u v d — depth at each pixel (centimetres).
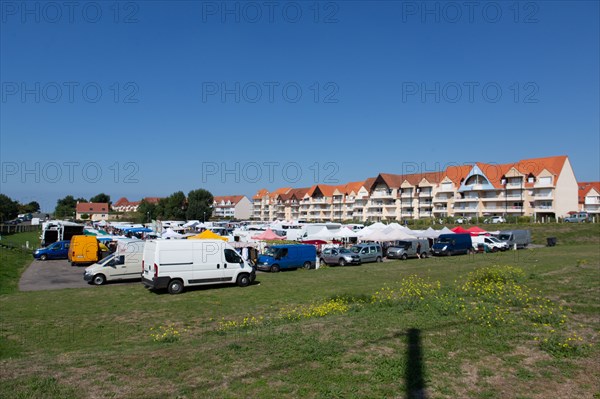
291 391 601
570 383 633
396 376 653
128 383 630
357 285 2153
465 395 592
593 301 1246
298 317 1204
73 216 15712
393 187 9469
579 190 9506
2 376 666
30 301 1716
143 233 5828
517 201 7512
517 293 1364
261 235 4384
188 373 670
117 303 1675
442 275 2483
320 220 11312
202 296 1856
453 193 8444
